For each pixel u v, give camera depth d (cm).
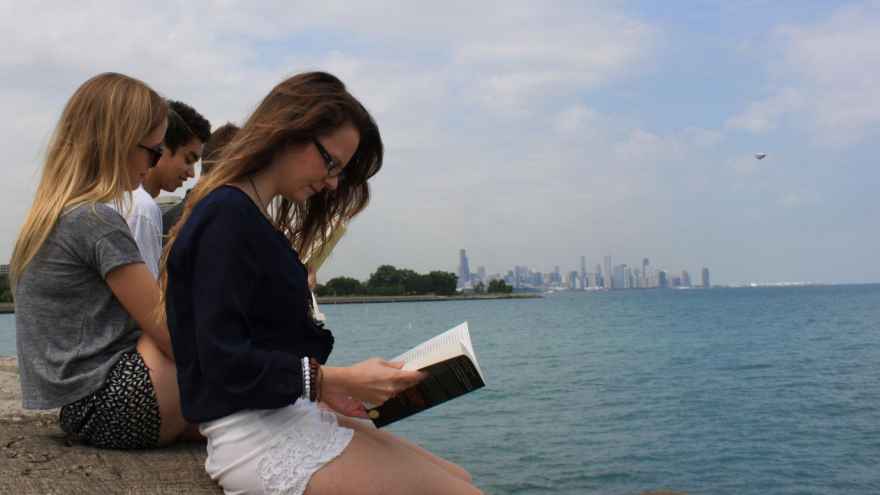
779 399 1541
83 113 261
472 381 226
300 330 230
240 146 221
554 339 3597
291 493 210
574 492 839
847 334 3600
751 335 3653
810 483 897
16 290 261
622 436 1144
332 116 221
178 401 266
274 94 225
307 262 275
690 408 1426
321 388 217
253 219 214
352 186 261
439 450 1041
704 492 857
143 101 266
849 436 1158
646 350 2831
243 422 212
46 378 254
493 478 895
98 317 261
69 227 252
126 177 266
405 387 222
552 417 1316
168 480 250
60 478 246
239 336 208
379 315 7750
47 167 263
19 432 305
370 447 220
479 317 6988
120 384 261
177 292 215
